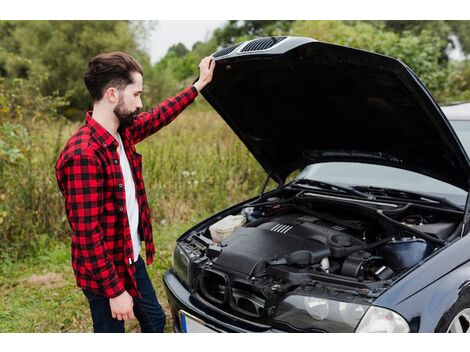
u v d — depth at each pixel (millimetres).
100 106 2297
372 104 2746
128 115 2320
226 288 2553
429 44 9219
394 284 2240
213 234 3143
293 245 2693
